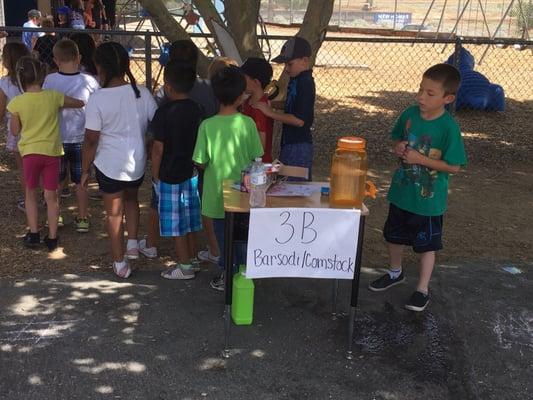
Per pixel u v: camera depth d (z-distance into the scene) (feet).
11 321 13.06
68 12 45.80
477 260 16.94
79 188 17.67
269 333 13.00
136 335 12.73
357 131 31.24
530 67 55.77
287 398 11.01
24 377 11.32
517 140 31.27
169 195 14.29
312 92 14.74
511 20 92.32
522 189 23.80
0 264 15.65
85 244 17.13
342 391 11.26
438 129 13.09
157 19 17.84
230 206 11.25
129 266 15.23
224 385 11.30
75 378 11.34
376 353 12.45
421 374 11.84
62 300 13.98
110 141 14.32
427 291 14.25
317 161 26.27
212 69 15.11
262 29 47.19
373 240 18.12
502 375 11.91
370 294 14.80
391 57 58.44
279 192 12.07
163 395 10.98
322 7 17.87
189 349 12.32
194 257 15.97
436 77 12.66
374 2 135.95
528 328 13.56
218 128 12.96
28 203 16.39
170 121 13.85
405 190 13.61
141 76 41.75
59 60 17.39
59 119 16.98
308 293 14.73
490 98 36.65
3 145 26.04
